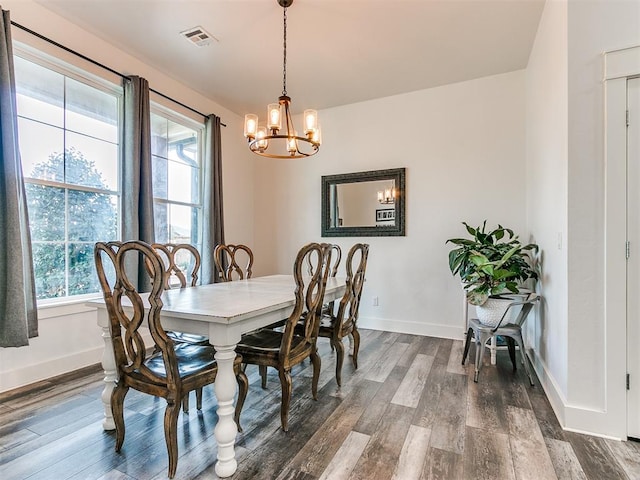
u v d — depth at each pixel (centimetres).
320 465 160
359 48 311
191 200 414
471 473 154
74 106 292
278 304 189
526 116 344
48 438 182
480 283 284
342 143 444
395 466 159
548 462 162
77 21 275
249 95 416
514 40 297
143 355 165
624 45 182
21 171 239
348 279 258
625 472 155
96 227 309
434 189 390
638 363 181
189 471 156
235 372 184
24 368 249
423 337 381
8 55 230
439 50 314
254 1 250
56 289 279
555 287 224
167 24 279
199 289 248
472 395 233
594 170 188
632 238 182
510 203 355
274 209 493
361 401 225
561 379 207
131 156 313
